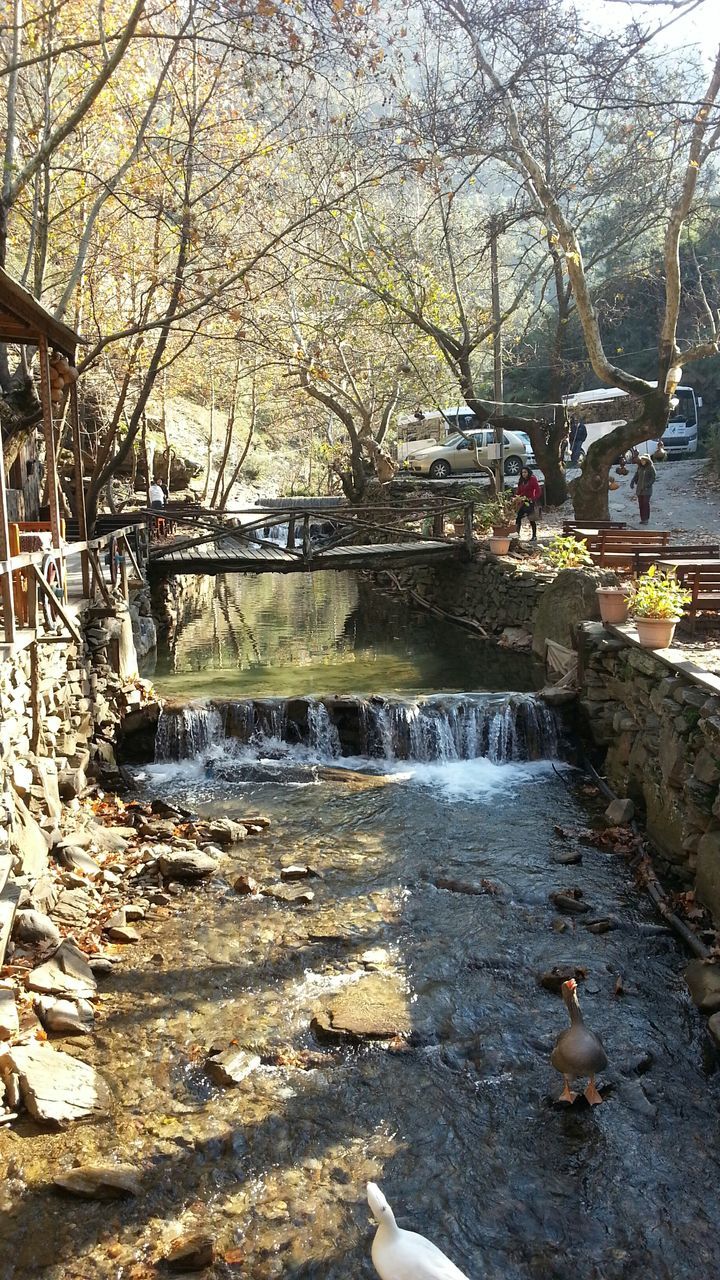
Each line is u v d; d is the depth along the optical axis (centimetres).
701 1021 638
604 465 2055
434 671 1569
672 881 845
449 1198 484
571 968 691
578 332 3612
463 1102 556
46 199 1320
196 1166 500
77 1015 613
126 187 1502
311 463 4491
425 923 767
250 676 1539
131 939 727
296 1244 452
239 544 2242
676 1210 481
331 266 2025
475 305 2692
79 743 1022
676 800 862
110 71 1086
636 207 2262
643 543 1608
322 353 2330
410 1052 602
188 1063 583
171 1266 437
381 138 1648
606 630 1198
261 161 1747
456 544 2003
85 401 2575
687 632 1252
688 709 864
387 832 961
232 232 1788
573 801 1063
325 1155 512
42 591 885
